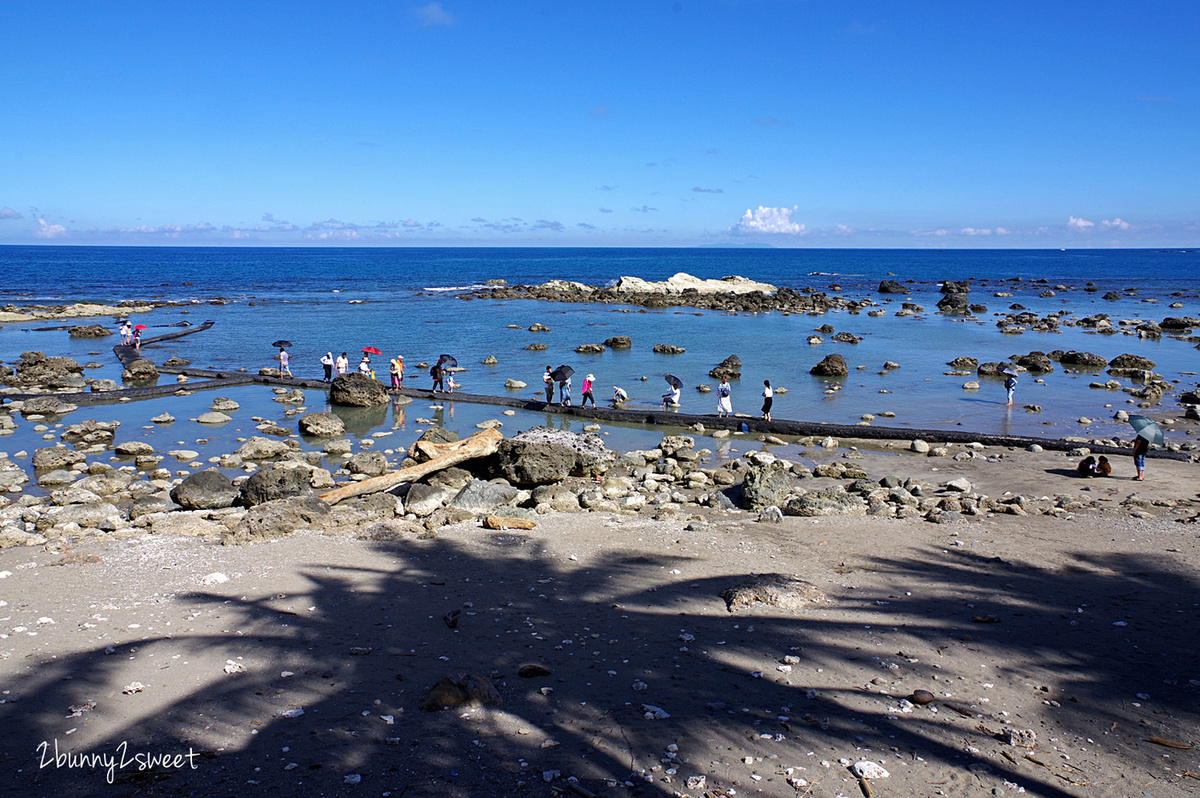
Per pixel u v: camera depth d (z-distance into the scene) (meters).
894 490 17.06
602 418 28.17
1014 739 6.61
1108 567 11.85
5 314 58.75
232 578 10.72
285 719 6.63
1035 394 32.81
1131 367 38.66
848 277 138.50
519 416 28.75
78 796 5.38
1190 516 15.13
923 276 140.75
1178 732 6.87
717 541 13.16
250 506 16.05
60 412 28.05
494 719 6.73
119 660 7.80
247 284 105.62
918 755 6.31
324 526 13.80
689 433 26.16
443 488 16.59
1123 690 7.69
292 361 41.53
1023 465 20.75
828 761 6.16
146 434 24.72
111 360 41.84
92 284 101.94
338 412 29.31
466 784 5.65
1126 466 20.36
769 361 42.56
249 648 8.21
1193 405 29.11
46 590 10.04
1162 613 9.88
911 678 7.85
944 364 41.66
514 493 16.44
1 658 7.74
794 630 9.12
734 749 6.31
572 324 61.03
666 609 9.84
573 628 9.12
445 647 8.43
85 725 6.43
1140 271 158.38
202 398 31.47
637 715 6.87
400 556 12.09
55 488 18.16
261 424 25.95
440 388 32.72
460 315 67.19
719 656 8.29
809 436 25.41
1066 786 5.93
